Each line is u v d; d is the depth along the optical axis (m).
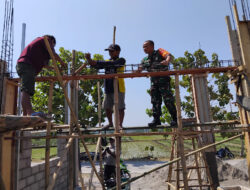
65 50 22.44
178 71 4.61
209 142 8.35
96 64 4.88
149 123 4.98
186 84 16.08
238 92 4.95
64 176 9.12
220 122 5.37
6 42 4.37
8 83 4.48
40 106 20.70
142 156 22.28
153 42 5.16
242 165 12.12
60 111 20.86
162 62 4.66
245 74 4.55
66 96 4.16
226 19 6.50
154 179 11.13
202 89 8.77
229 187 6.40
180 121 4.45
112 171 7.27
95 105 22.95
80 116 21.48
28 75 3.86
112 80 5.30
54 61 3.68
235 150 24.06
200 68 4.66
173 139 7.13
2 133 2.75
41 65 4.17
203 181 9.11
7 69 4.39
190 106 16.27
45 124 4.24
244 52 4.64
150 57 5.13
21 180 5.77
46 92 20.95
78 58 22.17
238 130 4.58
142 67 4.92
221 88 15.33
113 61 4.95
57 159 8.39
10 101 4.53
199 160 8.80
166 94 4.88
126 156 22.69
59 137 4.38
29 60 3.91
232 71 4.83
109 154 7.34
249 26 4.81
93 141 21.89
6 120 2.43
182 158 4.27
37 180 6.70
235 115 15.38
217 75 15.25
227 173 10.75
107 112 5.36
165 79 4.94
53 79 4.75
